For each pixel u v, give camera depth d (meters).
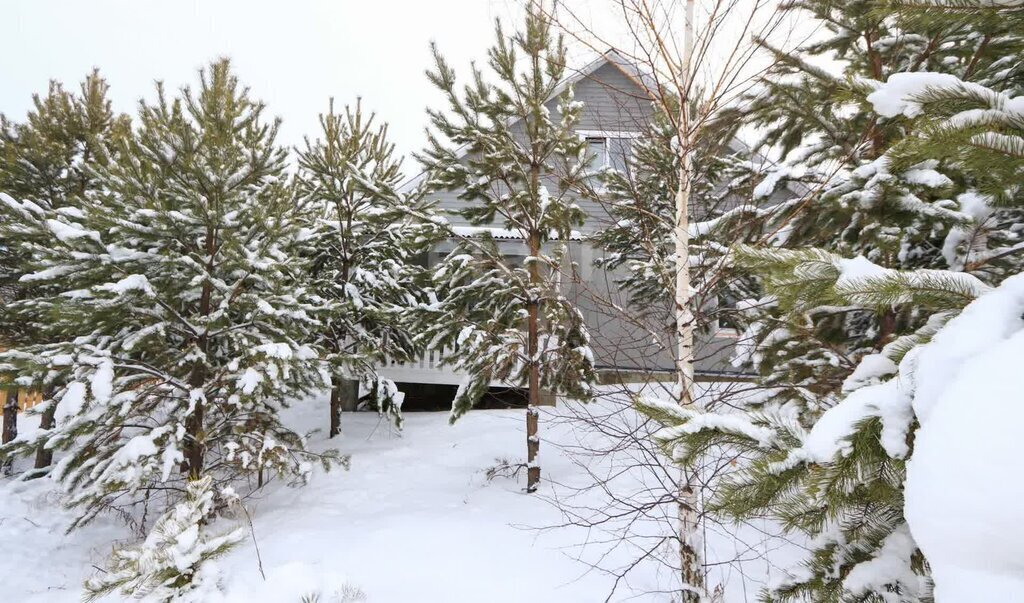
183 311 7.51
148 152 6.67
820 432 1.59
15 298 10.66
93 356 6.36
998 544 1.06
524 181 7.58
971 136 1.68
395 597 4.66
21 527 7.72
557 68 7.05
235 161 6.93
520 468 8.30
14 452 6.07
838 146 4.92
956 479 1.13
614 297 9.59
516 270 7.93
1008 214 3.95
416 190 9.88
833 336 4.66
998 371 1.20
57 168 10.73
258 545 5.89
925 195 3.98
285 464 7.00
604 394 4.88
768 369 4.67
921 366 1.43
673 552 5.02
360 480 8.41
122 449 6.21
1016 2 1.68
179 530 3.84
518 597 4.64
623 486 6.87
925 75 1.85
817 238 4.86
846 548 2.23
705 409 4.04
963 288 1.68
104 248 6.61
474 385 7.79
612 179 7.14
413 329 8.49
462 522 6.34
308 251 10.15
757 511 1.72
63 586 6.34
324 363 7.55
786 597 2.22
